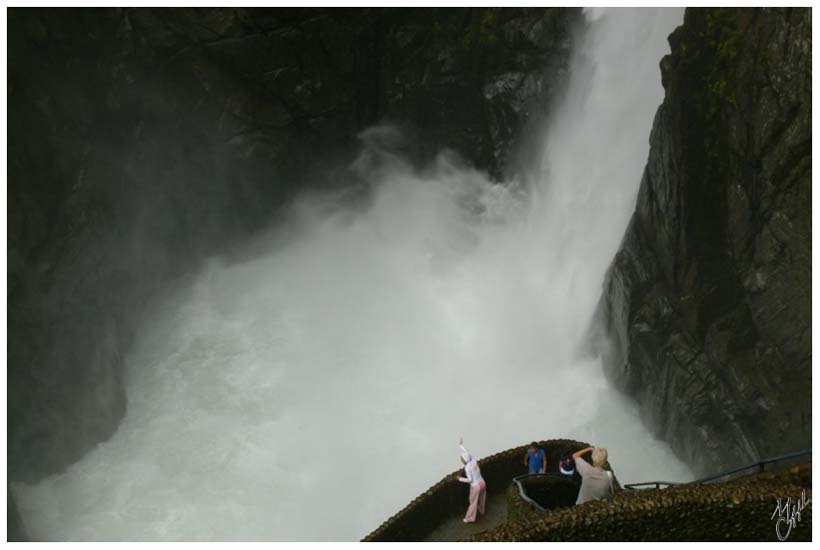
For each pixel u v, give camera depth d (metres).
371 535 15.78
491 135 39.91
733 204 24.91
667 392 26.28
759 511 10.42
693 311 25.89
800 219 22.34
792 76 22.12
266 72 36.22
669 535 10.56
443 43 38.38
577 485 14.71
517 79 38.59
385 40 38.22
